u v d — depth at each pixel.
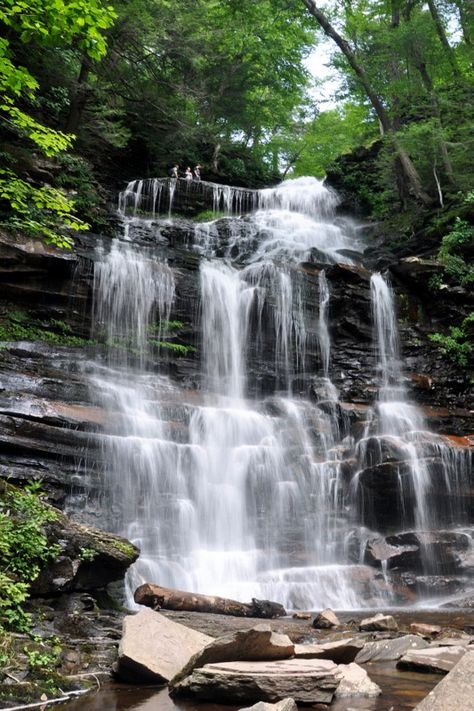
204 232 26.33
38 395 13.64
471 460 15.37
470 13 28.45
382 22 30.70
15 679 5.89
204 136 35.25
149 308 19.41
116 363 17.67
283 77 40.00
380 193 31.97
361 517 14.69
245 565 12.68
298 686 5.43
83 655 6.76
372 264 25.14
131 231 24.53
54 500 11.58
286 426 16.84
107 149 30.80
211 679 5.53
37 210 17.70
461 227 23.61
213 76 36.12
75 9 10.49
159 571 11.47
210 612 9.76
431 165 28.17
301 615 10.02
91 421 13.19
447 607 11.48
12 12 10.44
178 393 17.27
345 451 16.08
